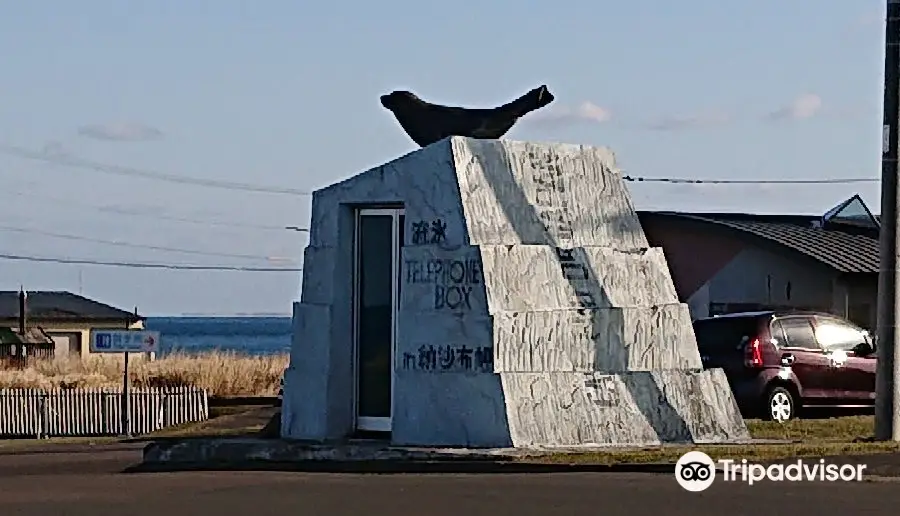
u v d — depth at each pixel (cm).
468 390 1698
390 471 1609
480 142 1781
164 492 1456
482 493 1391
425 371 1727
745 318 2416
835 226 3666
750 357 2370
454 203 1734
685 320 1894
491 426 1686
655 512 1268
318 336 1812
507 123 1850
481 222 1745
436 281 1730
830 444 1781
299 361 1836
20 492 1516
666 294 1928
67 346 7475
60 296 7962
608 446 1736
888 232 1856
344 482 1499
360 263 1820
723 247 3516
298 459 1722
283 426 1850
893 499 1345
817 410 2409
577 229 1858
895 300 1855
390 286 1802
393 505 1321
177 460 1812
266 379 4494
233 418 3131
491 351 1695
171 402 3603
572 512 1271
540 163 1844
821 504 1312
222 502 1363
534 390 1716
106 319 7594
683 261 3603
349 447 1703
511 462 1593
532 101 1848
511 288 1733
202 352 5625
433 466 1614
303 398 1827
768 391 2361
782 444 1791
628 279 1884
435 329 1725
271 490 1444
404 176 1767
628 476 1523
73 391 3638
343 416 1811
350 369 1817
